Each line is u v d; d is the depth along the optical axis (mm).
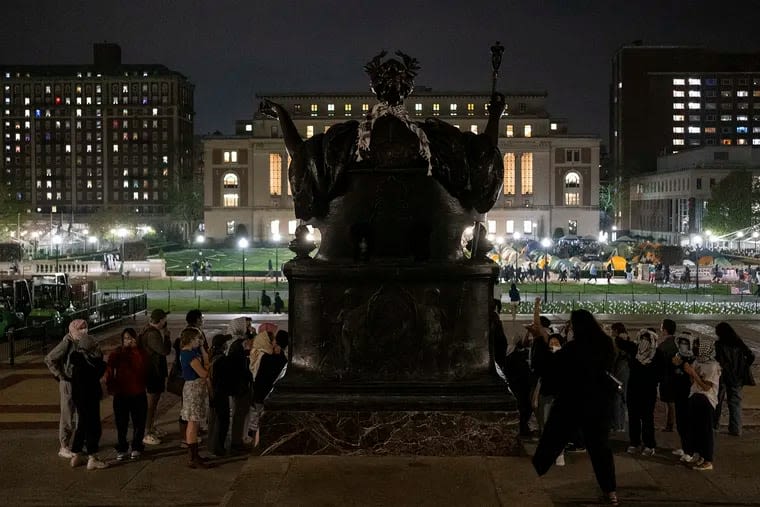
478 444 7133
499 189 7781
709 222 119875
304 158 7660
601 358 9242
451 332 7344
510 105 155375
